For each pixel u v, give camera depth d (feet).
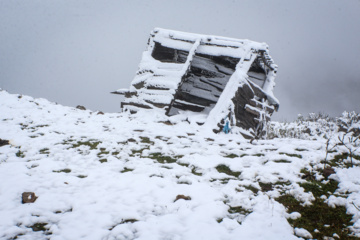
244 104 31.37
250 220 9.71
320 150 17.72
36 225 9.20
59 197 11.13
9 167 13.78
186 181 13.20
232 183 13.07
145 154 17.21
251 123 32.65
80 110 30.78
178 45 33.24
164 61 34.32
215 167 15.52
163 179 13.20
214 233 8.83
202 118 29.71
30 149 16.85
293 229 9.25
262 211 10.41
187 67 30.96
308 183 12.93
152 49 34.55
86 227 9.06
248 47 31.76
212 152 18.20
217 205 10.78
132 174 13.79
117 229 8.86
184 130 24.86
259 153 18.07
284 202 11.32
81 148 17.79
